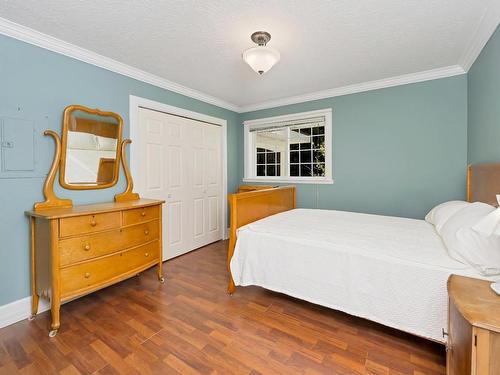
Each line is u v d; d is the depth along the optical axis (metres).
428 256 1.54
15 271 1.92
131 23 1.87
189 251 3.54
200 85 3.22
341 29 1.94
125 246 2.19
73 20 1.83
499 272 1.29
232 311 2.02
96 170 2.39
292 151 4.00
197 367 1.43
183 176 3.43
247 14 1.76
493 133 1.94
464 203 2.04
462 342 1.02
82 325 1.83
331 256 1.81
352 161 3.36
